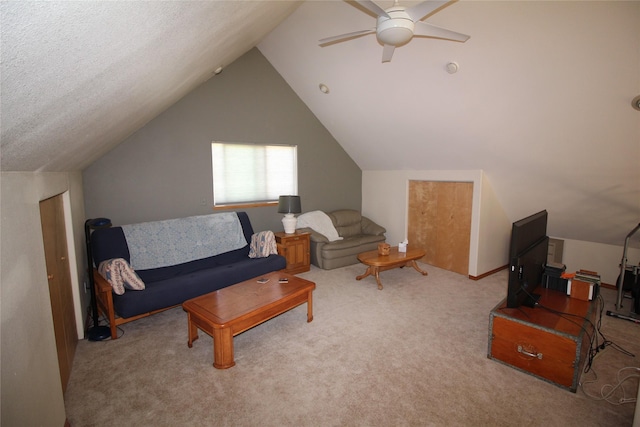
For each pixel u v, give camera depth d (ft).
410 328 9.89
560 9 7.14
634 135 8.57
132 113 7.64
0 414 3.42
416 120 13.24
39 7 1.80
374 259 13.26
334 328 9.89
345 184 19.45
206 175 14.01
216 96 13.99
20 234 4.30
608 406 6.65
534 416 6.39
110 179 11.83
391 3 9.00
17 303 4.03
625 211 11.21
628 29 6.75
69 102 3.65
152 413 6.41
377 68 11.85
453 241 15.40
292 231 15.21
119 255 10.72
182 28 4.41
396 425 6.14
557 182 11.80
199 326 8.43
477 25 8.45
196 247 12.45
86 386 7.20
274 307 8.97
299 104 16.79
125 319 9.33
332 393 7.00
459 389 7.15
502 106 10.27
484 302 11.89
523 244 8.33
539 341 7.43
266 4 7.09
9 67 2.11
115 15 2.64
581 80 8.18
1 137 2.95
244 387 7.18
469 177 14.29
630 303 11.91
